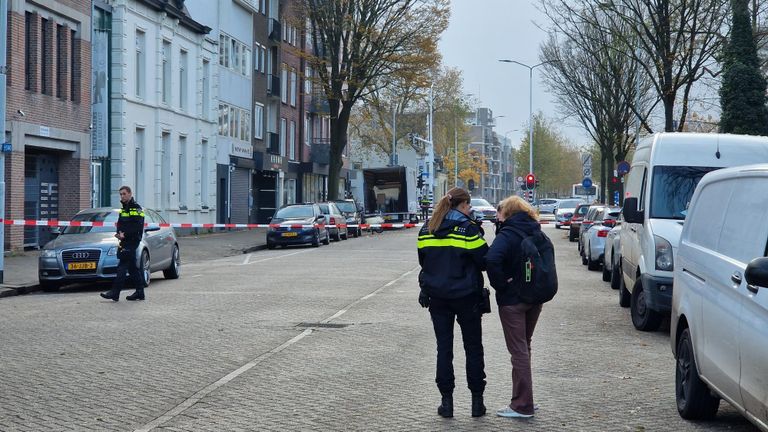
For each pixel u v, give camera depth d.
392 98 71.81
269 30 56.41
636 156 15.77
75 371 9.90
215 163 46.38
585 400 8.72
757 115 29.28
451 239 7.95
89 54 31.33
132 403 8.41
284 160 60.12
